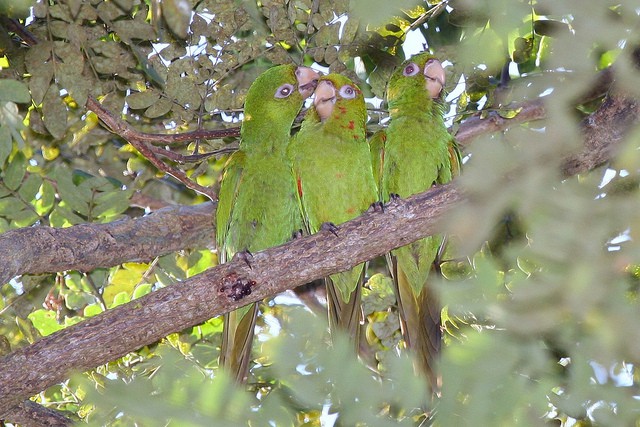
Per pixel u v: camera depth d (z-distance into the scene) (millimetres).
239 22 9422
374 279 10273
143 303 7211
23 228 8773
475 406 2973
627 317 2859
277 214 9438
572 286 2906
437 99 9336
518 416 2959
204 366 9383
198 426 2807
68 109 10508
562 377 3490
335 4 9500
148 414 2836
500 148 3041
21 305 10344
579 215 2941
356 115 9117
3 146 7637
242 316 8742
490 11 2832
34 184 9688
